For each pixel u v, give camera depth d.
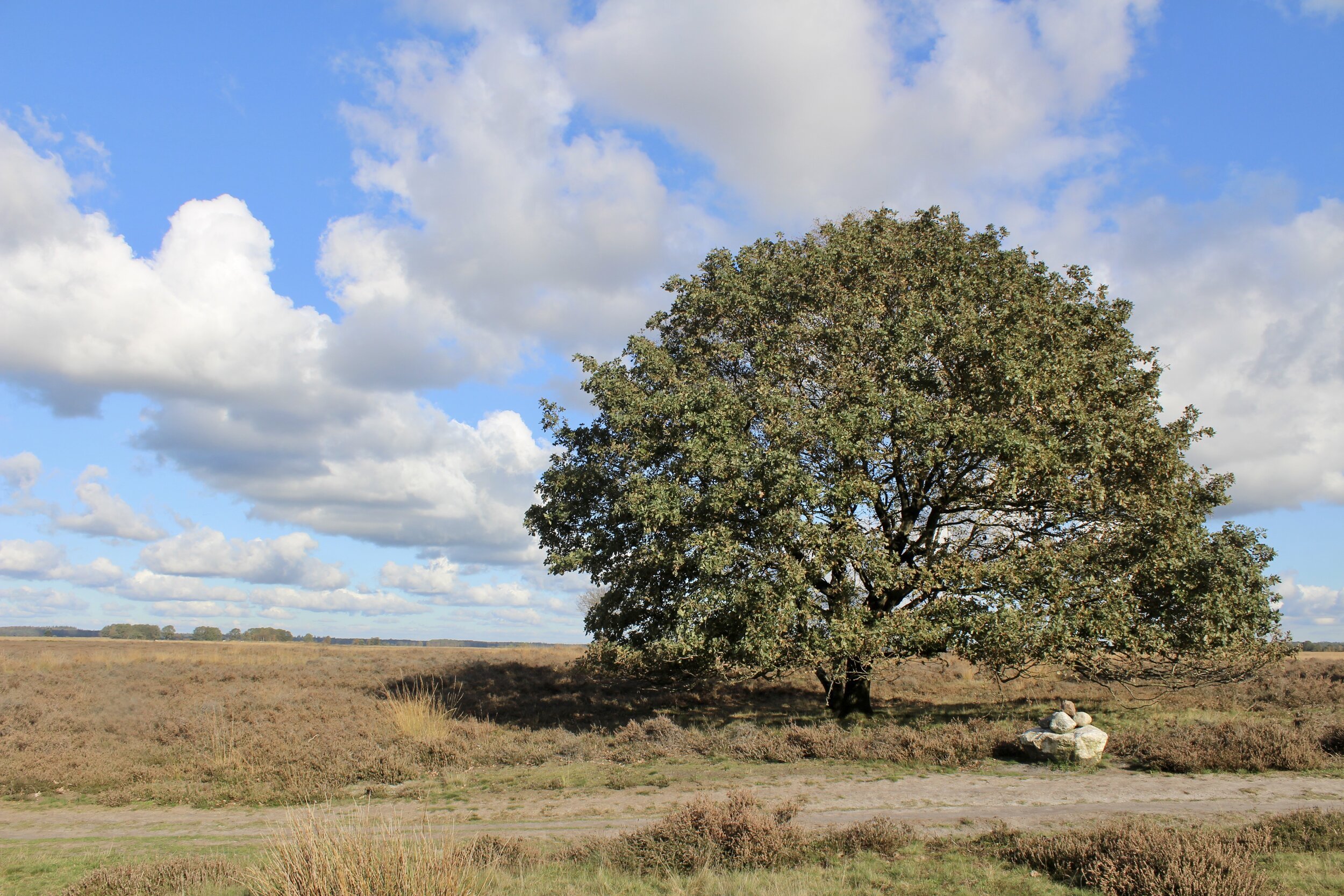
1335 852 8.91
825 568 19.09
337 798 15.30
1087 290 22.36
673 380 21.95
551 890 8.43
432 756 18.53
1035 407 18.84
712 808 10.31
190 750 19.61
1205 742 14.69
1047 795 12.62
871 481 19.73
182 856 10.59
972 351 19.22
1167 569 18.52
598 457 23.39
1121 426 19.00
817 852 9.72
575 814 13.13
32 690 30.56
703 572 19.17
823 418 18.77
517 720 24.83
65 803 15.48
